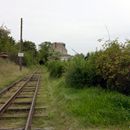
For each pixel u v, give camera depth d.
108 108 11.32
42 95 19.14
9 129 9.95
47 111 13.41
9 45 63.31
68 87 17.89
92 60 16.66
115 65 13.50
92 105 11.77
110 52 14.28
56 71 31.50
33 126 10.63
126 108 11.44
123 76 13.42
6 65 49.03
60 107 13.93
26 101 16.30
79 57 18.78
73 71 17.31
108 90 14.32
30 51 121.25
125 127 9.87
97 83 16.30
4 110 13.45
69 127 10.38
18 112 13.36
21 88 23.00
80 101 13.07
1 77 32.88
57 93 18.55
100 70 15.16
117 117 10.59
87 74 16.72
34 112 13.22
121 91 13.89
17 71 48.12
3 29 60.38
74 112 11.71
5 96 18.80
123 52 13.75
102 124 10.29
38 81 30.88
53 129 10.14
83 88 16.34
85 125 10.30
